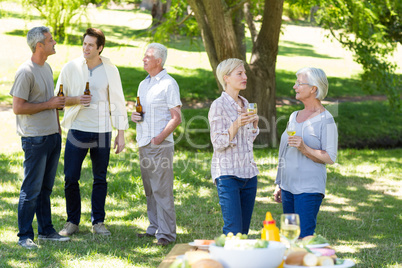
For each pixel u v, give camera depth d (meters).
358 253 5.89
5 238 5.81
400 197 9.12
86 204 7.64
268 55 13.41
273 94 13.59
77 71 5.86
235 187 4.40
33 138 5.30
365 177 10.62
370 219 7.60
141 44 26.20
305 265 2.77
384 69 15.69
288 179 4.45
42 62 5.44
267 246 2.70
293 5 15.08
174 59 24.08
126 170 9.84
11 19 26.80
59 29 11.23
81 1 11.13
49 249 5.44
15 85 5.20
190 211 7.56
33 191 5.43
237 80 4.46
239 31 15.13
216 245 2.84
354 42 15.20
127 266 5.06
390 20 16.50
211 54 12.49
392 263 5.49
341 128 16.97
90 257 5.24
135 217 7.16
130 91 17.86
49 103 5.27
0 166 9.59
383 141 16.72
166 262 2.90
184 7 14.65
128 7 38.62
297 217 2.99
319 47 33.38
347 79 23.95
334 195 9.07
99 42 5.85
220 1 11.75
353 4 12.65
